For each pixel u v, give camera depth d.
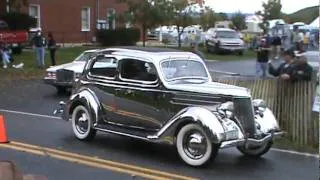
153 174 7.29
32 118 12.16
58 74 16.23
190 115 7.55
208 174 7.35
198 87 7.84
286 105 10.08
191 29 50.03
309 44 43.91
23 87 18.59
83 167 7.65
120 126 8.83
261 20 71.06
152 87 8.28
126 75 8.71
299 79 10.08
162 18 38.50
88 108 9.26
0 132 4.12
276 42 29.94
